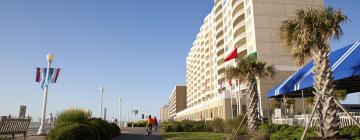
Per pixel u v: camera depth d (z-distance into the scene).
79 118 16.77
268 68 22.03
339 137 11.27
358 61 12.90
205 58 109.50
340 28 11.70
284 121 21.75
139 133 30.22
